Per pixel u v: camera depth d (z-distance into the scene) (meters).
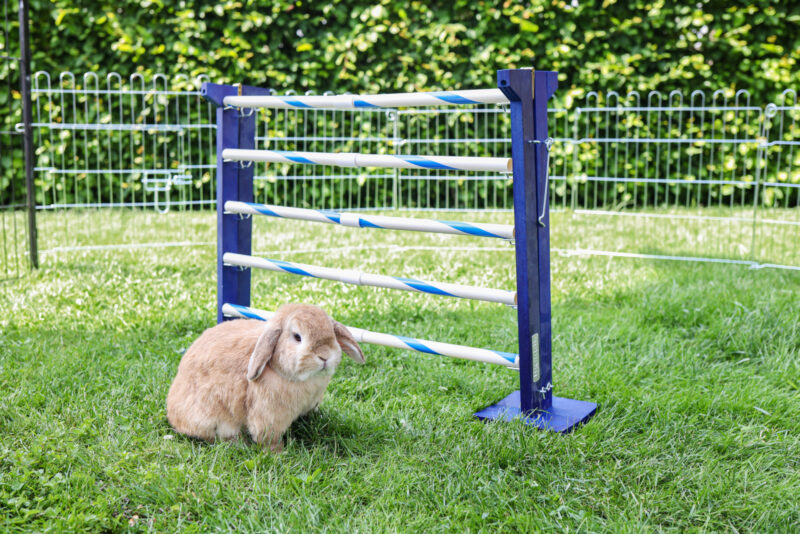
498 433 1.76
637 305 2.46
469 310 2.48
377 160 1.89
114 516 1.56
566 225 3.73
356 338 1.98
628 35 4.14
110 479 1.63
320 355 1.65
